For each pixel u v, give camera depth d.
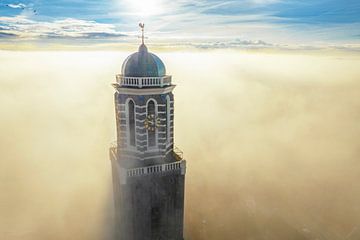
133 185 25.08
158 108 25.11
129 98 24.75
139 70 23.92
